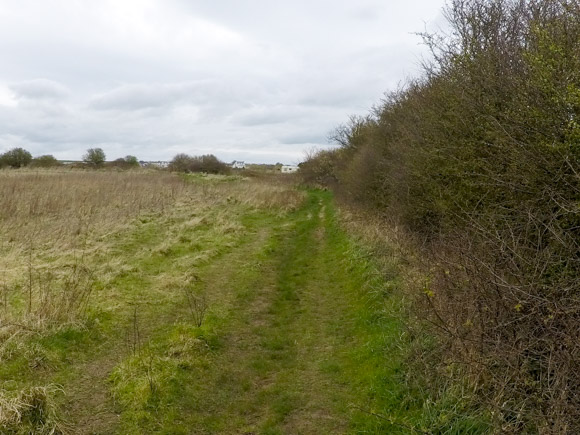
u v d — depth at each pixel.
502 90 5.92
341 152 27.25
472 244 5.05
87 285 8.17
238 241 13.68
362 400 5.15
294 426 4.79
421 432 4.09
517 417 3.53
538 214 4.75
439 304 5.13
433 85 9.34
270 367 6.17
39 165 49.81
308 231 16.34
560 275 4.12
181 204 20.41
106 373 5.68
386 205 13.44
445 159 7.95
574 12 4.68
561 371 3.28
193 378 5.67
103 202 18.27
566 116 4.55
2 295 7.58
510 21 7.16
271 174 51.38
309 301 8.84
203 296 8.75
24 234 11.90
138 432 4.54
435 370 4.75
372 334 6.66
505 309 4.01
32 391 4.45
